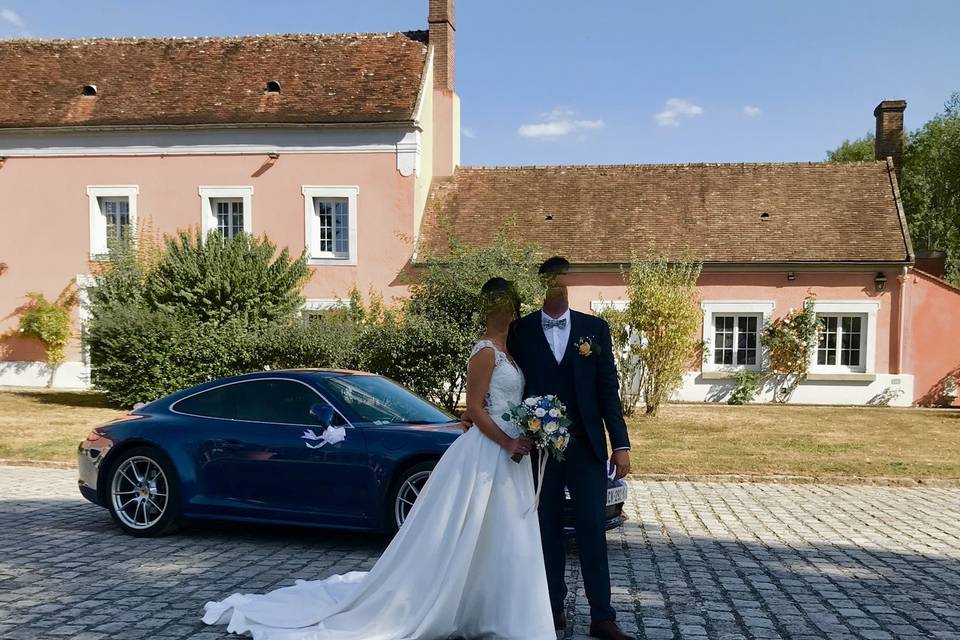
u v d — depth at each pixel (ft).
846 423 52.65
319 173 71.72
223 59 77.92
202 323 56.18
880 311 67.21
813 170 76.38
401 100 72.18
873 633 15.47
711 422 52.24
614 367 15.51
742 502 29.53
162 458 22.30
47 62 79.20
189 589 17.54
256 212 72.49
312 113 71.87
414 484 20.51
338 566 19.60
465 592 14.11
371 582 14.28
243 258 58.13
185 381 55.06
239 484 21.72
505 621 13.84
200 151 72.69
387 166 71.05
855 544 23.09
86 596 17.02
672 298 53.83
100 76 77.61
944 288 66.59
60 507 27.17
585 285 70.08
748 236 70.28
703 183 76.33
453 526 14.01
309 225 71.97
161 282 58.18
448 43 78.33
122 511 22.82
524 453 14.24
